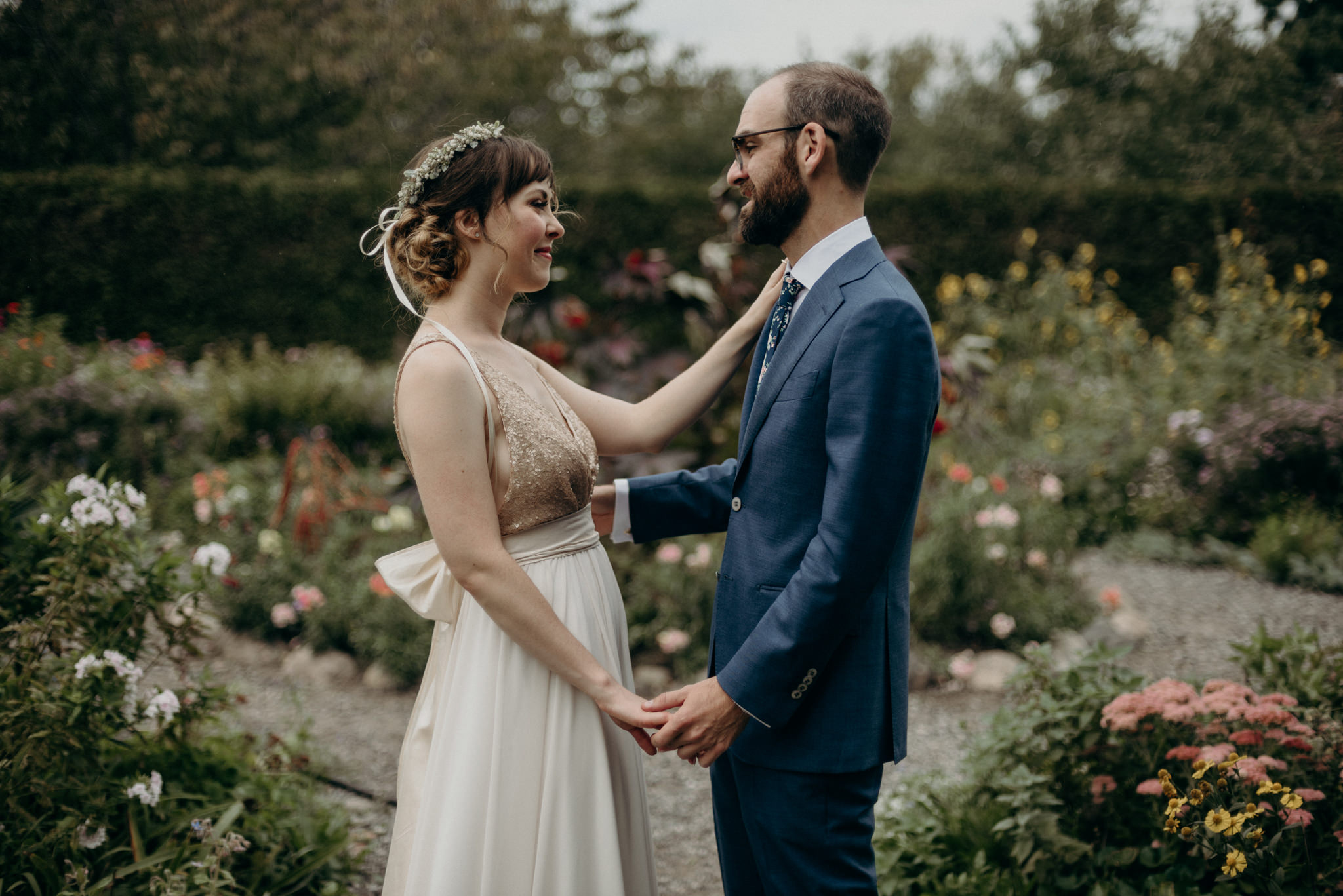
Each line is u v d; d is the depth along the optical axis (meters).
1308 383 6.21
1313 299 7.24
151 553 2.35
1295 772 1.96
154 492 5.28
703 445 4.39
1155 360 7.11
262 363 7.46
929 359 1.45
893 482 1.41
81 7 7.61
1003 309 8.09
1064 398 6.80
